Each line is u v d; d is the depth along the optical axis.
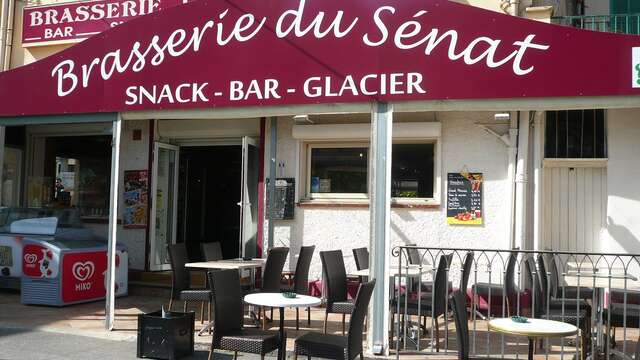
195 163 12.47
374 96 6.59
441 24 6.43
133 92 7.57
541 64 6.14
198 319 8.23
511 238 8.40
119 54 7.66
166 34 7.46
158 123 10.63
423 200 8.96
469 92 6.32
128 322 8.00
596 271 6.64
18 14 11.39
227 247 12.89
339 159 9.59
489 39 6.28
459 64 6.37
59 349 6.56
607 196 8.39
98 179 11.26
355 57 6.70
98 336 7.18
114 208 7.58
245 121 10.12
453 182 8.80
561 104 6.09
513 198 8.43
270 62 7.03
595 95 5.99
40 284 9.07
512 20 6.23
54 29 10.86
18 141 11.65
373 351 6.40
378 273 6.48
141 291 10.12
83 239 9.82
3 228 10.32
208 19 7.30
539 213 8.35
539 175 8.41
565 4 10.13
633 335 7.66
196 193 12.48
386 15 6.61
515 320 4.77
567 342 7.07
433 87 6.42
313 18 6.87
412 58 6.51
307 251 7.71
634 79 5.91
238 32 7.17
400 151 9.19
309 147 9.71
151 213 10.49
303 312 8.88
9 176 11.53
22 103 8.12
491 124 8.65
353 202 9.33
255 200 9.79
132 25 7.62
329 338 5.18
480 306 8.43
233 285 5.55
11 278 9.96
